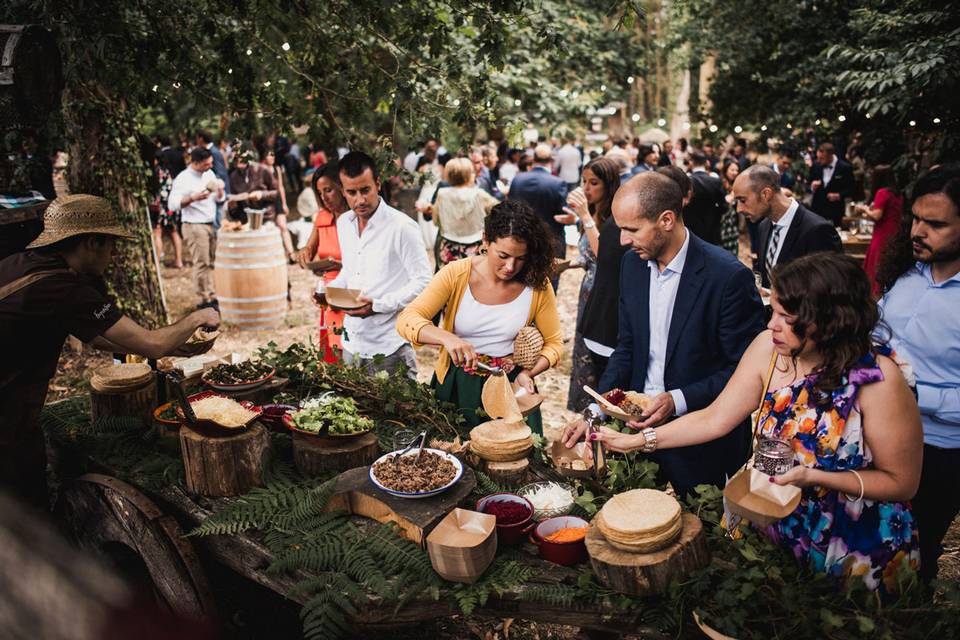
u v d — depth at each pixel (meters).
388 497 2.48
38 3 3.89
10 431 2.66
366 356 4.31
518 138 4.65
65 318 2.64
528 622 3.33
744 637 1.95
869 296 2.00
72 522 2.96
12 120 3.73
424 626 3.29
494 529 2.23
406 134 4.52
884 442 2.00
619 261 4.43
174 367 3.38
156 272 7.19
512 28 10.27
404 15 4.19
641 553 2.07
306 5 4.34
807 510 2.16
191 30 4.49
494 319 3.46
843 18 11.20
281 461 2.90
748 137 16.66
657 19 16.53
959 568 3.77
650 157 10.84
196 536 2.69
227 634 2.97
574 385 5.11
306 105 4.91
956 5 7.32
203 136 9.74
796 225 4.40
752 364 2.34
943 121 7.57
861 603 1.98
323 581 2.24
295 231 10.51
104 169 6.67
